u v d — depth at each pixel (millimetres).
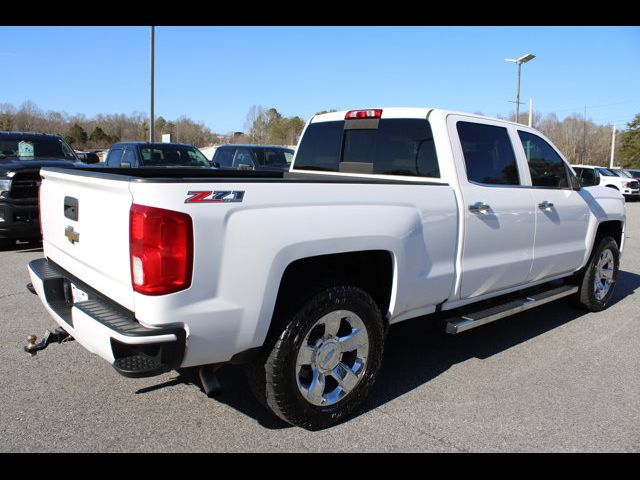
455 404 3525
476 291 4031
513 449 2996
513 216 4199
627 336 5020
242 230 2613
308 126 5105
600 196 5480
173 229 2426
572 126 68938
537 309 5902
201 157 12133
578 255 5184
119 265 2615
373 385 3584
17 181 7773
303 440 3021
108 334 2502
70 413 3240
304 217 2830
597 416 3408
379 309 3426
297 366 2939
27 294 5777
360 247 3086
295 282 3012
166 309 2455
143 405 3365
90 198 2859
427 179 3973
